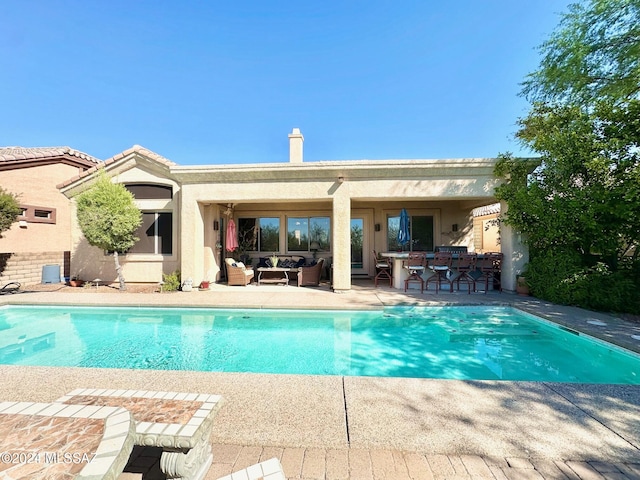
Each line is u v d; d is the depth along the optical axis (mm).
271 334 7180
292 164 10477
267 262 13719
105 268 12602
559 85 9297
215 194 11039
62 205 15008
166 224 12438
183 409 2527
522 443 2676
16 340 6879
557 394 3541
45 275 12688
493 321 7863
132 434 1968
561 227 8359
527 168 9469
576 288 7941
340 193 10594
